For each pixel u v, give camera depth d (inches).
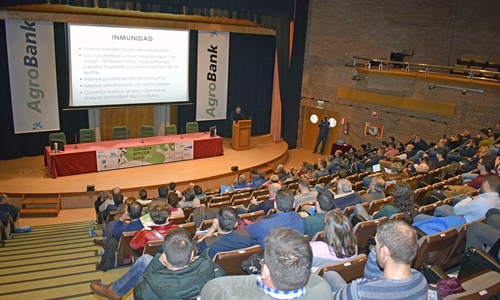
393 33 612.4
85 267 233.0
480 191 184.5
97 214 372.5
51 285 206.8
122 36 527.8
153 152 523.8
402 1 599.5
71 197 436.5
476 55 519.2
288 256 73.4
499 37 541.6
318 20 660.1
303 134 719.1
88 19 500.7
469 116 520.7
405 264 87.8
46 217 415.5
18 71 492.7
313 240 155.3
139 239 191.9
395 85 576.4
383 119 611.8
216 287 83.7
